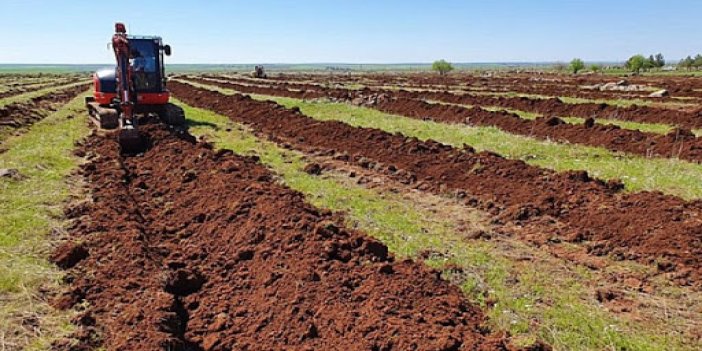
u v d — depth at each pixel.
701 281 6.75
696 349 5.40
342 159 13.95
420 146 13.90
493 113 19.38
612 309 6.23
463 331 5.46
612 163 12.41
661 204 8.77
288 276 6.57
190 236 8.65
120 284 6.43
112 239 7.77
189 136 16.14
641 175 11.16
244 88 41.16
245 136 17.70
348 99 28.30
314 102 27.81
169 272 6.83
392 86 44.12
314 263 6.81
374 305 5.82
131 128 14.40
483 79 59.12
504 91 34.03
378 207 9.95
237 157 13.12
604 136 14.73
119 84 15.66
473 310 6.14
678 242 7.60
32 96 30.17
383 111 24.06
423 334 5.27
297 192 10.21
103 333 5.45
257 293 6.46
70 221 8.47
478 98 26.69
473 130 17.30
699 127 16.56
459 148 14.36
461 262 7.43
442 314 5.79
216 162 12.27
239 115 23.19
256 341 5.55
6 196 9.36
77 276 6.67
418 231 8.71
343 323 5.56
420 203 10.31
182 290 6.74
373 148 14.68
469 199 10.37
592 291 6.67
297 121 19.44
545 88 36.94
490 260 7.55
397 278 6.52
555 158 13.24
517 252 7.90
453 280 6.87
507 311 6.12
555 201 9.64
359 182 11.73
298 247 7.29
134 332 5.38
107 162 12.67
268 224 8.08
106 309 5.89
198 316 6.14
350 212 9.61
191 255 7.76
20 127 18.48
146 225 9.02
